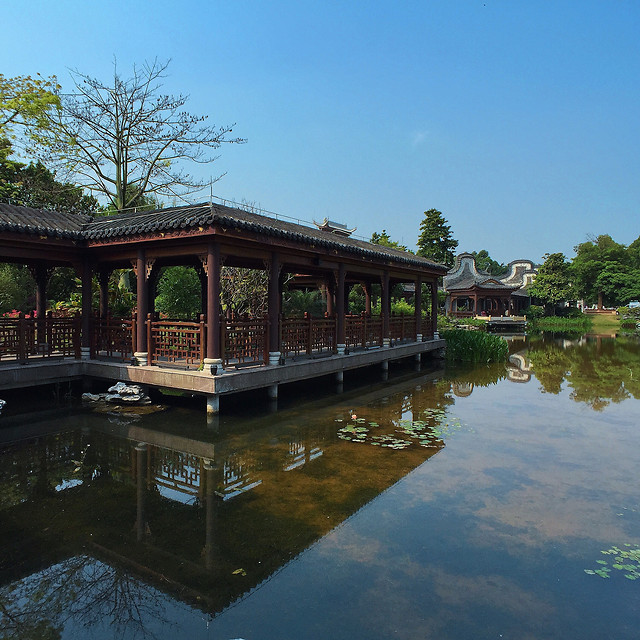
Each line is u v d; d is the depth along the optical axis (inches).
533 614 123.4
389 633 115.2
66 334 376.5
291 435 289.3
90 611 124.8
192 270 625.0
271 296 369.1
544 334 1379.2
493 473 228.5
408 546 157.6
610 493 205.3
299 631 115.8
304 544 158.6
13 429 290.4
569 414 356.2
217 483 213.0
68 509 185.8
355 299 1003.3
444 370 598.5
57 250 365.4
